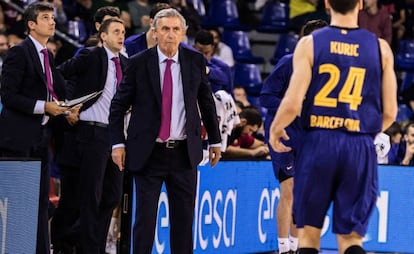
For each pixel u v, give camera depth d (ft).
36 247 48.08
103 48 52.21
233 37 93.35
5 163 43.52
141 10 83.71
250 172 58.29
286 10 96.73
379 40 36.58
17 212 44.34
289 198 52.85
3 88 48.70
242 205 57.88
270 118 51.96
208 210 54.65
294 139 51.06
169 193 45.85
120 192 52.75
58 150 53.11
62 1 86.02
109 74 51.96
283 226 53.26
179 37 45.06
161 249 52.08
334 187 36.27
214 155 47.06
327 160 35.63
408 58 93.76
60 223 53.52
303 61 35.65
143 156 44.57
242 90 80.07
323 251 60.39
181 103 45.29
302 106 36.27
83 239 51.83
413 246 61.67
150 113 44.91
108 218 52.80
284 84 51.08
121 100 45.27
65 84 51.62
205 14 97.45
